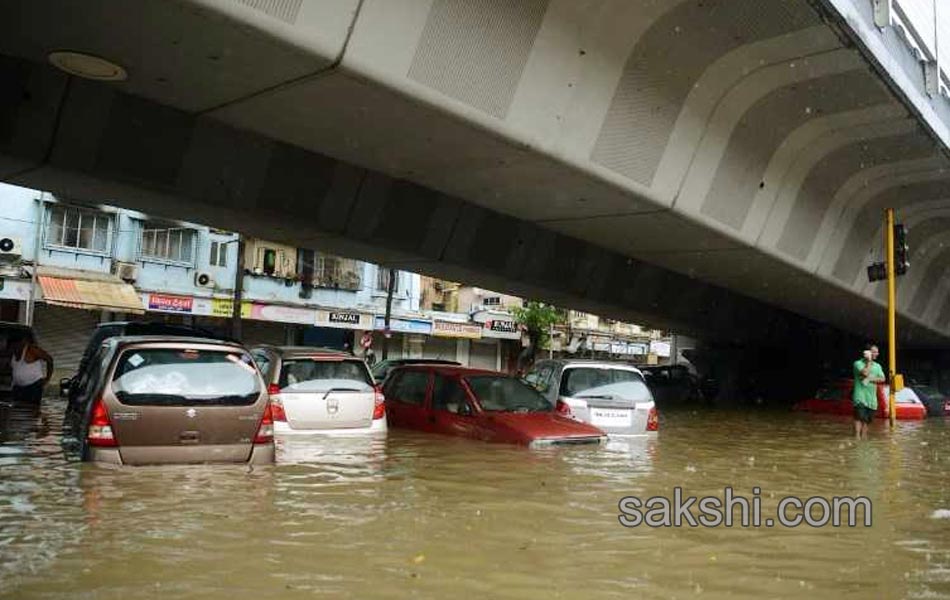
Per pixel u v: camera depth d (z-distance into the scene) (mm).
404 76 7812
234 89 8164
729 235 13375
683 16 9102
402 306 36094
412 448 8750
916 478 8672
